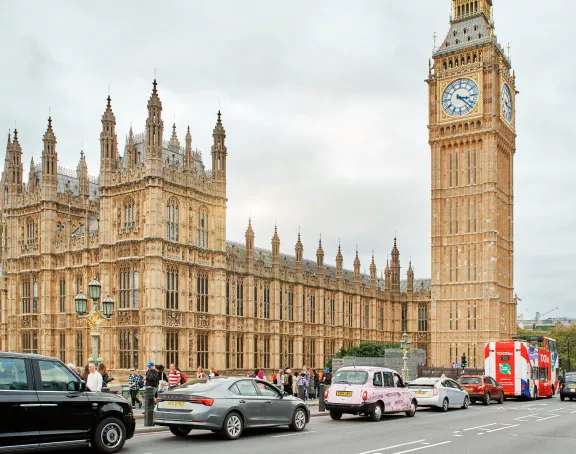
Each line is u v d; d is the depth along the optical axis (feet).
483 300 364.99
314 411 162.81
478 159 375.04
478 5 387.75
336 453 89.04
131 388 155.12
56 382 84.53
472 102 376.68
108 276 241.35
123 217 242.17
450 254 378.32
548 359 258.16
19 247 279.28
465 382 202.59
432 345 375.86
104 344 237.45
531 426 130.52
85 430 85.76
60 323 262.06
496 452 92.79
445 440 105.81
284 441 102.27
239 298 279.49
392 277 408.67
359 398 136.26
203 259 253.24
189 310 243.40
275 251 303.07
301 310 318.86
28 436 80.12
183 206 245.24
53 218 268.82
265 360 294.46
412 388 169.07
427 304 398.62
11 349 274.57
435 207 383.65
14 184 282.56
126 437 90.63
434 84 390.01
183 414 101.55
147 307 227.81
